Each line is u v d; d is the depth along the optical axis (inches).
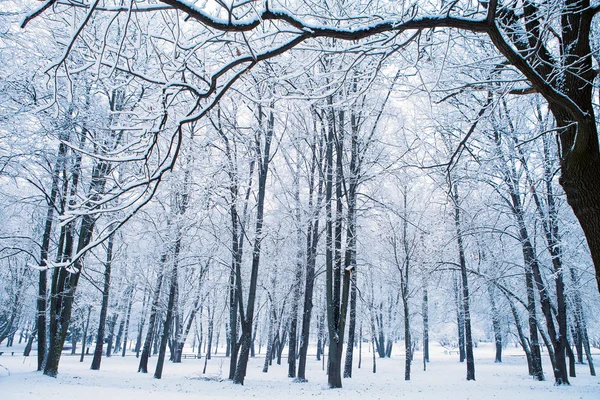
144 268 997.2
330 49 166.2
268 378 764.6
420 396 480.4
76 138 485.1
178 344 1274.6
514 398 464.1
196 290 1052.5
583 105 179.2
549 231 593.0
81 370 766.5
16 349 1673.2
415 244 807.1
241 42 153.9
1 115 407.8
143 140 143.9
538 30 202.4
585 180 168.7
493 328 1216.8
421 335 1409.9
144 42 191.8
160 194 679.1
